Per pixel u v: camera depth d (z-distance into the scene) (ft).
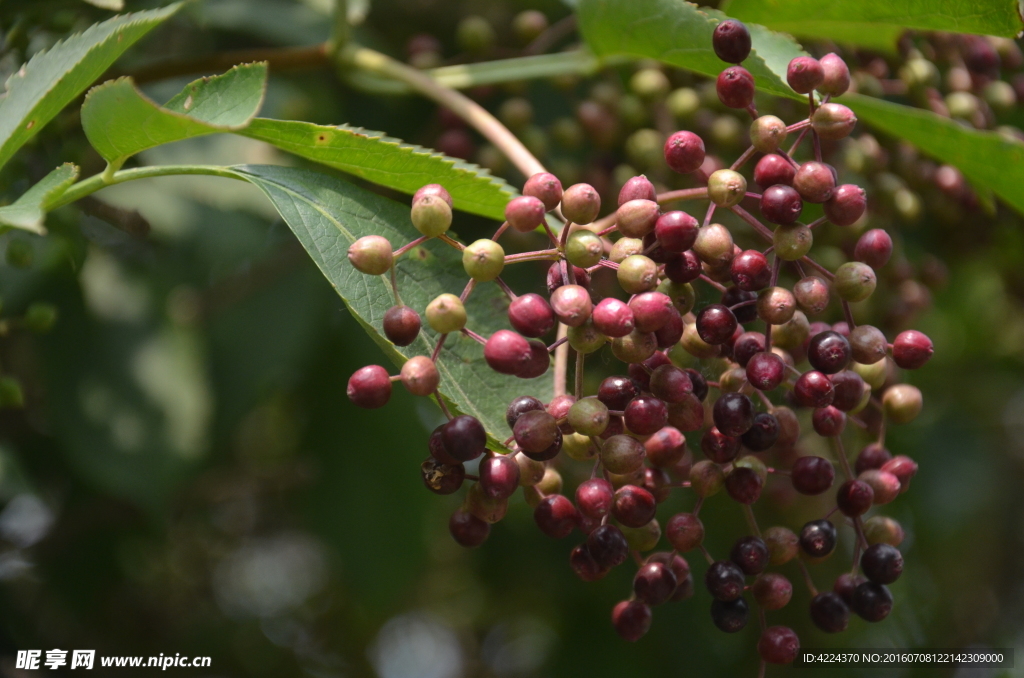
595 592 2.39
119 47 1.43
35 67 1.43
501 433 1.43
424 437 2.14
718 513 2.15
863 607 1.44
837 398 1.42
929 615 3.03
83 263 1.74
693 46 1.55
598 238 1.37
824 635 2.48
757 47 1.56
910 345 1.44
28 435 1.98
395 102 2.11
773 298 1.38
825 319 1.77
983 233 1.86
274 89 1.96
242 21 2.02
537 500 1.43
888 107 1.58
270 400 2.53
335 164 1.45
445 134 1.82
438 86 1.67
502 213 1.49
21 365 1.86
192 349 1.85
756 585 1.43
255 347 2.03
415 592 3.60
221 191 1.83
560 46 2.09
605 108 1.75
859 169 1.69
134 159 1.79
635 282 1.36
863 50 1.72
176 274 1.87
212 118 1.39
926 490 2.47
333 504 2.10
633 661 2.34
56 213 1.68
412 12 2.42
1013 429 3.04
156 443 1.81
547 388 1.45
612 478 1.42
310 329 2.07
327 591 3.77
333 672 3.85
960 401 2.77
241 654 3.41
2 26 1.67
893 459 1.50
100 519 2.23
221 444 1.97
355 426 2.13
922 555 2.83
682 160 1.41
